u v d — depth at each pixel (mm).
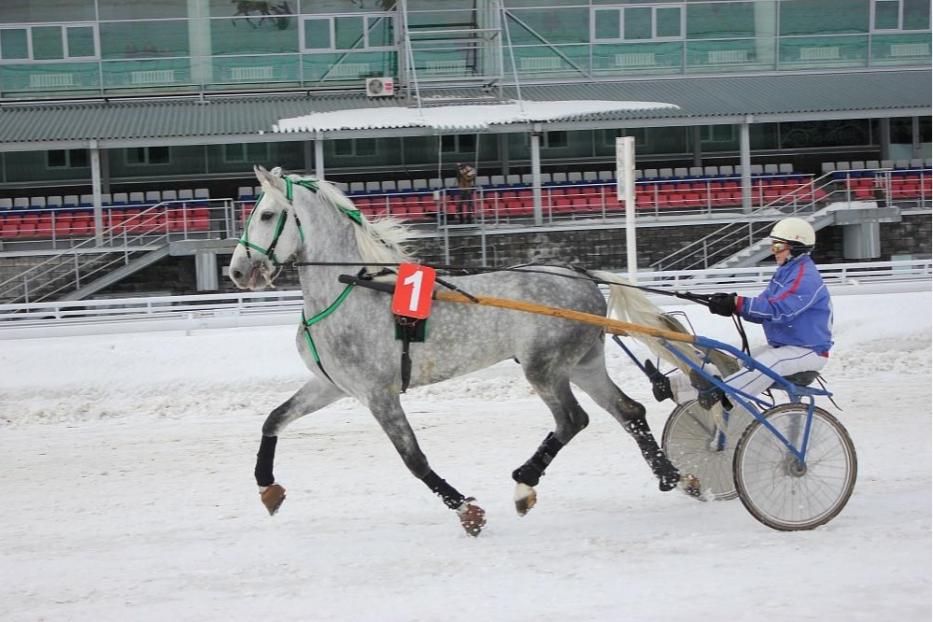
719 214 26156
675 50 29219
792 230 7254
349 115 25453
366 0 28516
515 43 28922
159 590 6320
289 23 28453
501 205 26188
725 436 7934
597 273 7938
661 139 30031
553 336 7539
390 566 6629
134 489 9125
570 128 25219
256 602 6043
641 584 6094
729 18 29484
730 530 7188
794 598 5773
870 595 5777
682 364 7688
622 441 10305
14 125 25219
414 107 26188
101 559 7016
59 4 27750
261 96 27938
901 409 11359
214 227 26094
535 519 7668
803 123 30312
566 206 26172
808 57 29453
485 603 5871
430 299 7207
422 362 7387
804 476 7129
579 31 29156
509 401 12750
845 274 21531
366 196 25547
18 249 25156
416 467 7262
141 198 26875
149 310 19250
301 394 7699
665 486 7660
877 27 29672
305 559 6852
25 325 18797
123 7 27938
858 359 14359
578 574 6320
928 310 15812
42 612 6000
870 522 7246
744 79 28891
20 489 9289
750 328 15633
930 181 27328
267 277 7402
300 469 9656
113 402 13461
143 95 27719
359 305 7312
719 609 5648
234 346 14570
